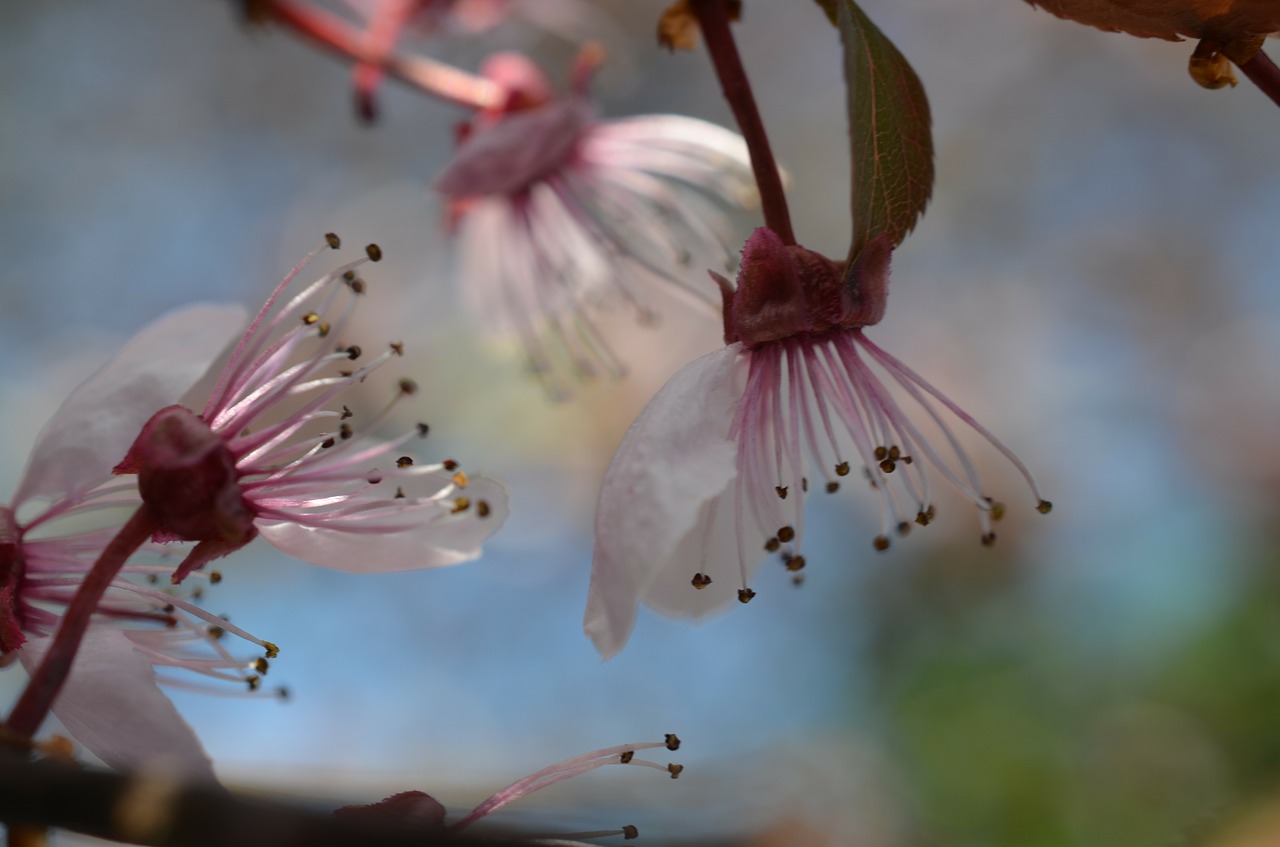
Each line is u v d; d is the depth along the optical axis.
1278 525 0.24
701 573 0.13
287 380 0.13
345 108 0.32
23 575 0.13
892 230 0.13
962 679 0.23
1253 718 0.21
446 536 0.13
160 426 0.12
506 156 0.16
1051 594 0.25
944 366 0.30
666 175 0.17
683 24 0.13
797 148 0.31
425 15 0.17
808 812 0.14
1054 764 0.21
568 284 0.16
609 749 0.12
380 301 0.28
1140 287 0.31
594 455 0.27
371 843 0.11
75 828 0.11
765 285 0.13
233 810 0.11
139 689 0.12
